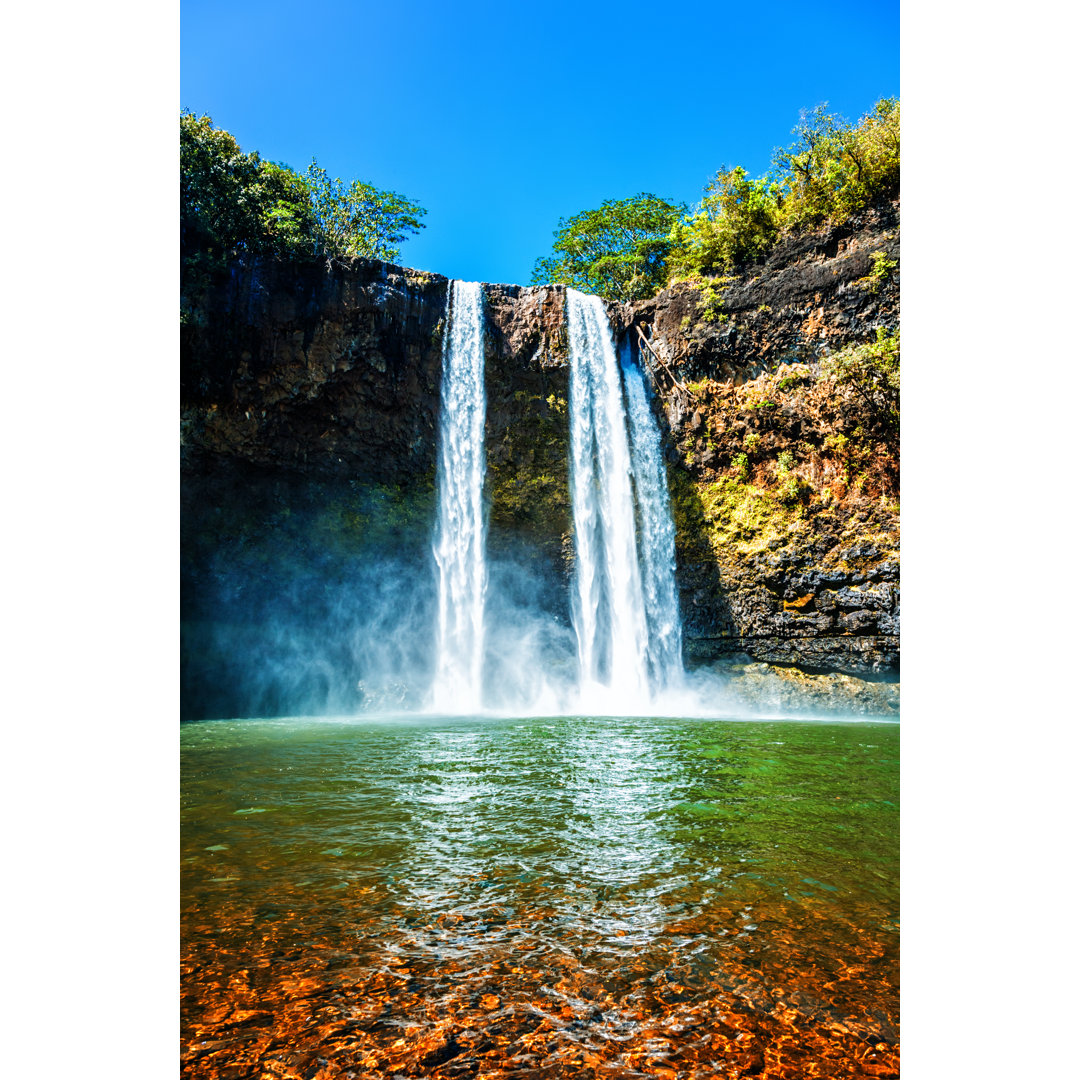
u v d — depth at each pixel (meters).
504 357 19.00
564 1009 2.21
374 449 18.00
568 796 5.25
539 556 19.03
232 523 16.84
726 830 4.24
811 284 17.17
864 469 16.42
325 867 3.50
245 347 16.34
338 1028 2.09
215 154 16.94
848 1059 1.97
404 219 26.80
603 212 28.34
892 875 3.43
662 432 19.25
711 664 17.78
